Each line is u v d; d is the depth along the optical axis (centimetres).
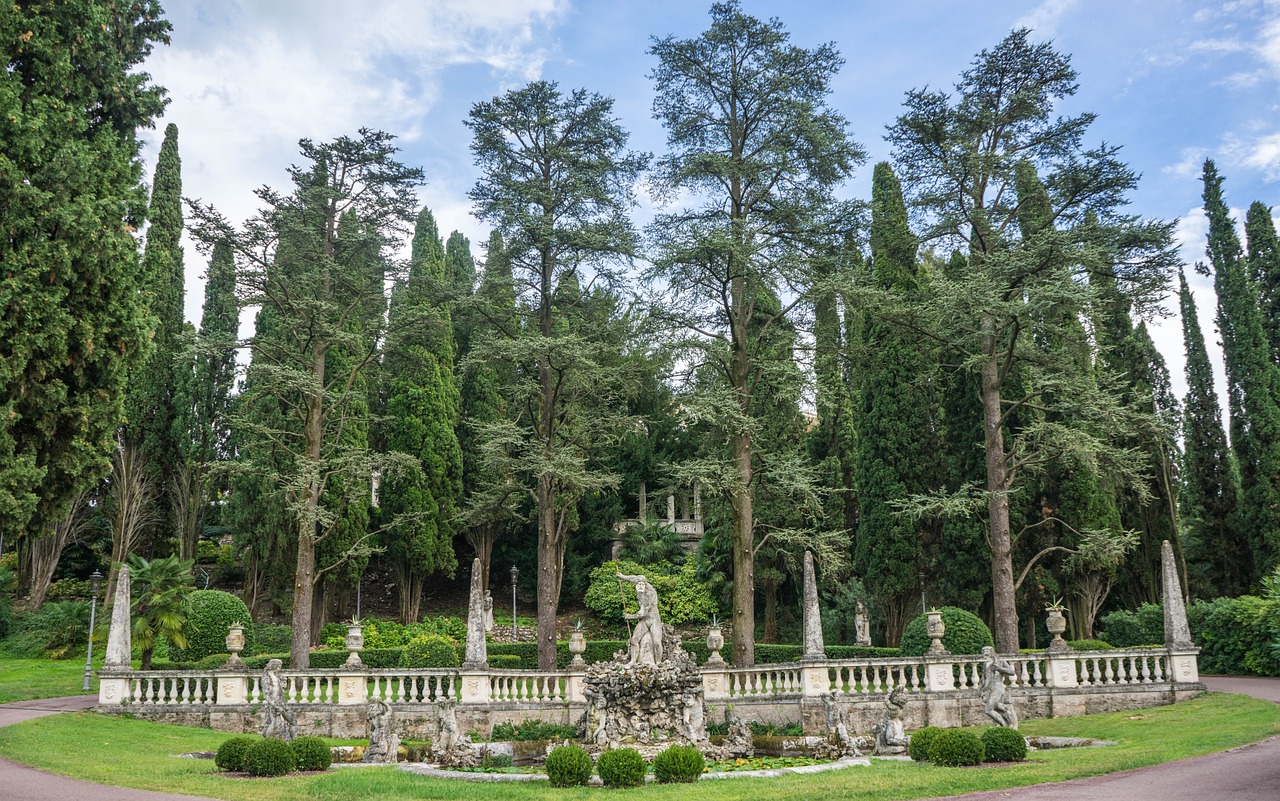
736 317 3083
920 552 3647
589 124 3281
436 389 4688
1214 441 3722
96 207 2008
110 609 3925
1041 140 3044
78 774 1434
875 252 3997
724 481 2700
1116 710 2270
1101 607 3872
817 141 2967
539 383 3259
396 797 1298
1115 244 2789
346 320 3359
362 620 4219
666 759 1467
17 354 1847
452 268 5162
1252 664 2633
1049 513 3509
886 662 2244
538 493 3122
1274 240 3831
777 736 2053
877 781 1356
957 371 3756
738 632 2792
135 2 2338
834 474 4050
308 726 2214
